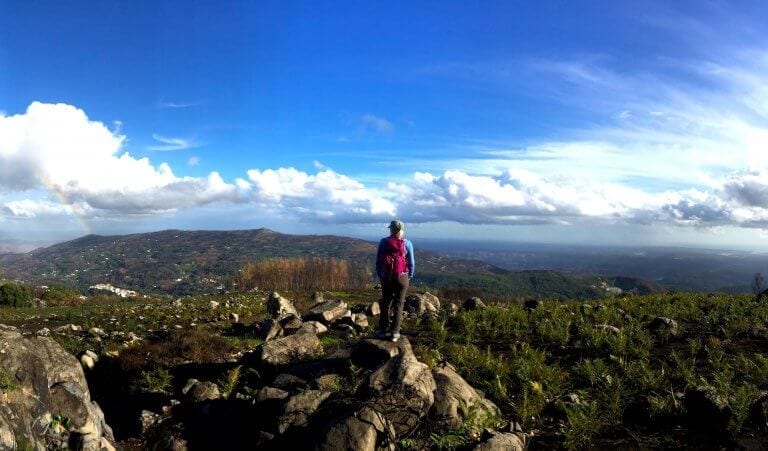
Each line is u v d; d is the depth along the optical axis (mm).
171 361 12211
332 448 6684
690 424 7531
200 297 49656
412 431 7230
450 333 14906
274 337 15977
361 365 9352
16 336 7531
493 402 8984
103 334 19266
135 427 9203
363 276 102500
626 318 15773
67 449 7000
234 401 9297
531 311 17844
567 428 7719
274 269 97000
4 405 6293
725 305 17719
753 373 9289
